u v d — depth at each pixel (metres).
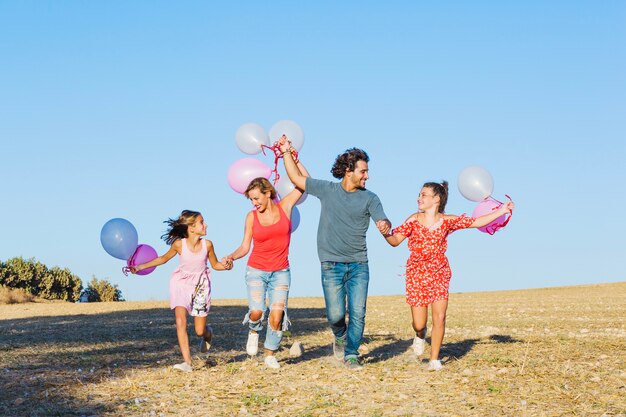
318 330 13.96
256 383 7.80
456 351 10.10
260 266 8.77
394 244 8.71
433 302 8.59
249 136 9.15
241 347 11.22
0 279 41.84
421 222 8.63
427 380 7.78
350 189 8.50
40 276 42.97
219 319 17.64
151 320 17.97
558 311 18.62
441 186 8.62
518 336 11.98
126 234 8.96
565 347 10.28
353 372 8.37
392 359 9.48
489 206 9.05
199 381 7.95
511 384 7.45
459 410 6.34
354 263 8.61
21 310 26.45
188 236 8.83
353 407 6.54
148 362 9.63
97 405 6.78
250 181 8.89
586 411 6.25
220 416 6.30
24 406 6.77
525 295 29.88
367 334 12.87
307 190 8.73
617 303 21.62
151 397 7.12
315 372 8.45
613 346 10.36
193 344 11.82
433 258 8.62
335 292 8.61
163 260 8.92
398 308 21.61
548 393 6.99
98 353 10.68
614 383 7.44
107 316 20.34
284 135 9.02
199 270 8.91
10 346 11.65
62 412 6.48
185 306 8.83
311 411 6.39
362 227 8.50
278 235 8.64
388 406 6.55
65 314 22.31
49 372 8.72
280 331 8.81
